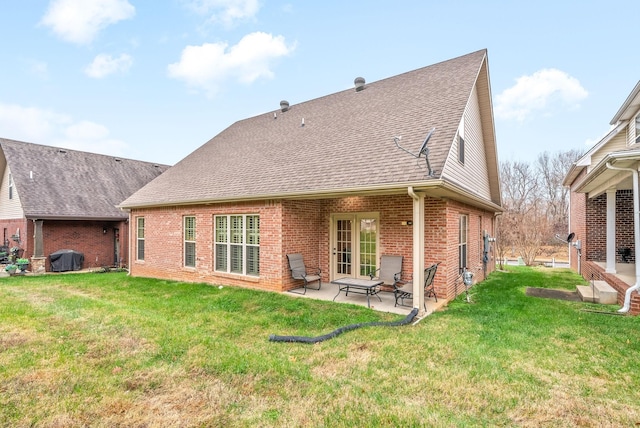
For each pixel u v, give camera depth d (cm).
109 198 1802
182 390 363
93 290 984
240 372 403
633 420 311
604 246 1192
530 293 895
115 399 344
